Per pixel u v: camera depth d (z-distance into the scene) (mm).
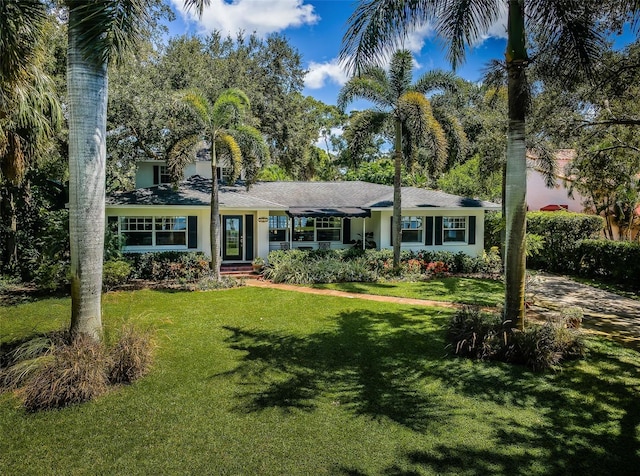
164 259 16047
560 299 12680
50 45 14180
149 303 11828
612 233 19828
